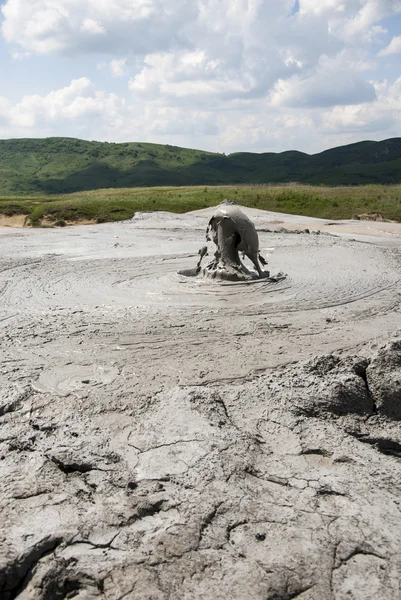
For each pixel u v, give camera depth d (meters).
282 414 5.84
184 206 36.09
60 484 4.71
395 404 6.18
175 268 14.56
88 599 3.62
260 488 4.64
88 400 6.18
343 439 5.51
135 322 9.41
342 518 4.28
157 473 4.77
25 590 3.78
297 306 10.55
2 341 8.35
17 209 36.56
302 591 3.62
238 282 12.15
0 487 4.61
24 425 5.68
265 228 24.75
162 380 6.76
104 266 14.98
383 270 14.45
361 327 9.14
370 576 3.74
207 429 5.44
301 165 155.62
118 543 4.02
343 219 32.38
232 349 7.94
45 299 11.23
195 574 3.73
